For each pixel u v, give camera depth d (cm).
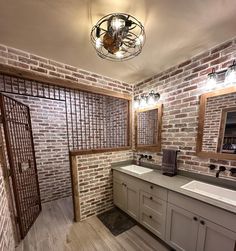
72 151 215
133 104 288
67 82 204
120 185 238
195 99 183
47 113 283
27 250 168
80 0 103
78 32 138
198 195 135
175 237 154
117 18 111
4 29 131
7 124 178
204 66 174
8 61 159
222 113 160
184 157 197
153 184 174
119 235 190
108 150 254
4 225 139
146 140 260
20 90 253
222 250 118
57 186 297
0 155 162
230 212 111
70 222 220
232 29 135
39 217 234
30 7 108
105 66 212
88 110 288
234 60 148
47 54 178
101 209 248
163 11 114
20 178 199
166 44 158
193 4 107
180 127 202
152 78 246
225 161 158
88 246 173
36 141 272
